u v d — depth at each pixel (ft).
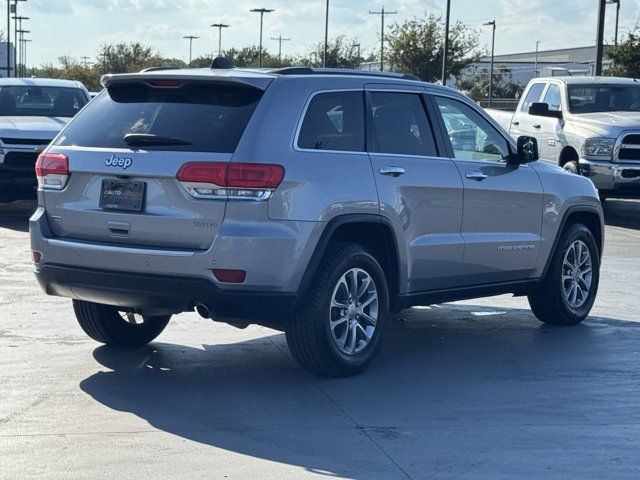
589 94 59.26
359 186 22.34
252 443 18.51
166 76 21.84
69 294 22.59
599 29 87.97
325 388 22.17
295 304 21.26
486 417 20.34
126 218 21.31
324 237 21.50
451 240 24.86
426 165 24.23
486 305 32.45
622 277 37.73
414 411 20.63
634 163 54.54
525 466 17.54
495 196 26.03
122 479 16.57
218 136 20.97
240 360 24.50
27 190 50.14
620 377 23.62
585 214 29.84
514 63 331.16
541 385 22.80
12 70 218.59
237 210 20.49
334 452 18.12
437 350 26.07
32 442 18.28
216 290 20.54
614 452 18.37
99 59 253.03
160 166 20.92
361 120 23.13
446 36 150.51
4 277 34.96
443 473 17.15
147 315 23.76
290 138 21.36
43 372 22.99
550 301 28.68
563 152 57.62
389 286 23.94
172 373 23.17
